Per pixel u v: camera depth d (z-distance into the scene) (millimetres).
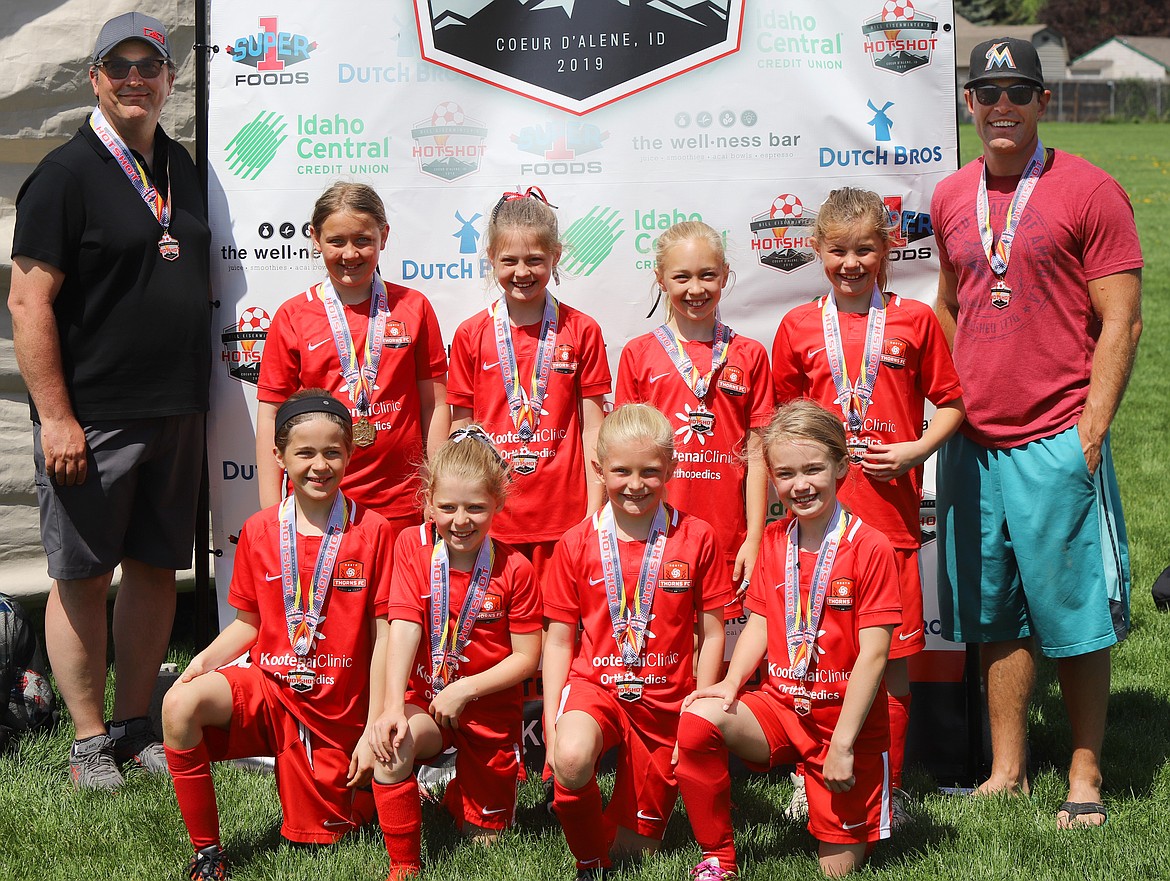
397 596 4059
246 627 4191
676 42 4930
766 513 4840
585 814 3719
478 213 5023
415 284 5062
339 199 4523
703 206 4977
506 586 4137
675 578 4023
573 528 4148
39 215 4434
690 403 4547
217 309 5062
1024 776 4531
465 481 3984
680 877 3762
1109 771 4605
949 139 4922
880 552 3869
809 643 3900
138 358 4562
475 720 4098
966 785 4793
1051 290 4277
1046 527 4273
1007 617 4465
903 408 4441
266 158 5023
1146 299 16922
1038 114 4297
